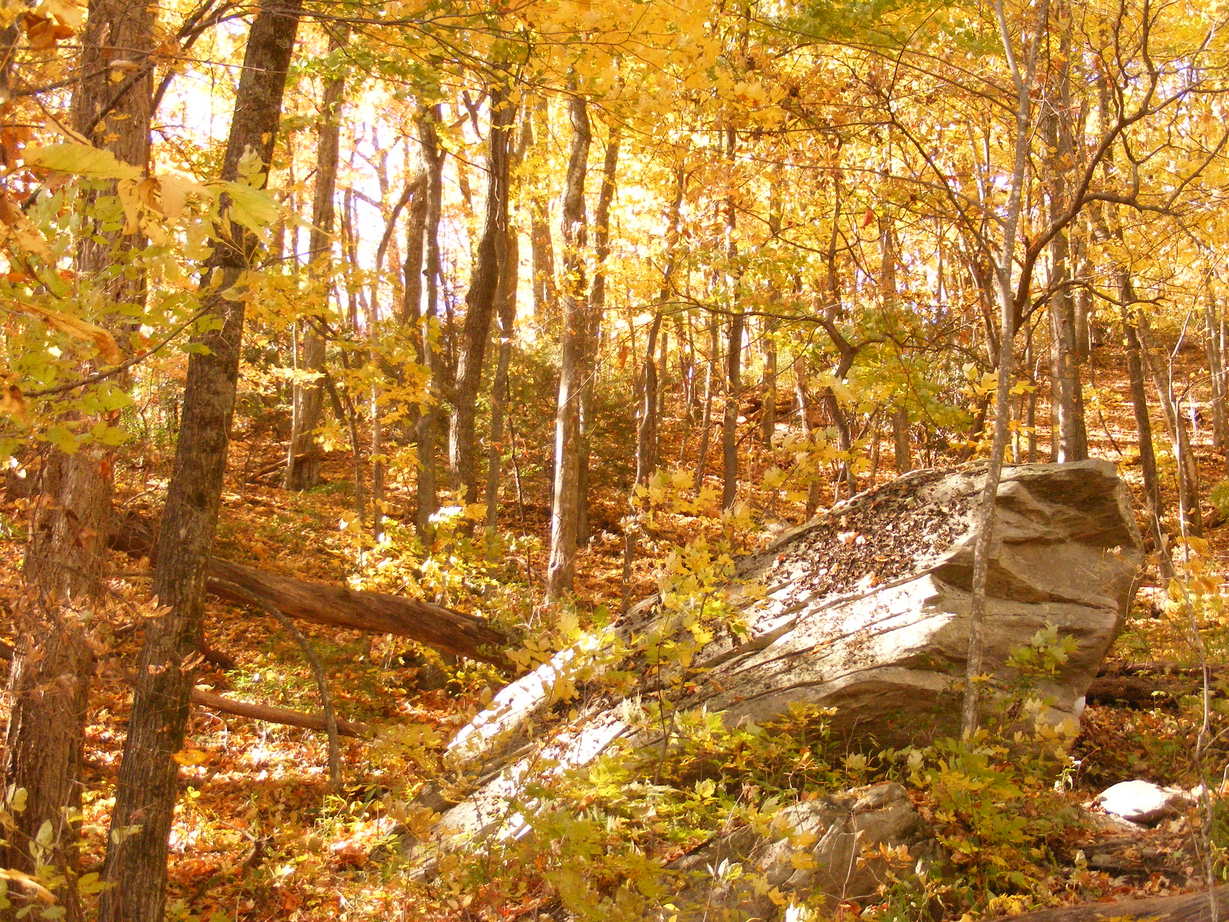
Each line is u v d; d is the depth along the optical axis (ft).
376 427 40.04
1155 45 31.30
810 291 36.76
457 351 53.11
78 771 17.47
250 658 35.32
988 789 15.70
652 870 12.53
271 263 13.76
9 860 16.48
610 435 64.69
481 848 16.48
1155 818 18.47
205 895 19.70
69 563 16.47
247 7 15.05
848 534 23.98
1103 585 21.88
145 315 9.62
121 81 14.73
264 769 27.66
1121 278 40.32
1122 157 39.47
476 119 37.63
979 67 32.40
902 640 20.15
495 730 22.39
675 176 33.42
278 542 45.47
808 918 12.33
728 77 14.58
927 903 14.69
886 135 36.11
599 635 14.76
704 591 14.75
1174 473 69.41
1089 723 23.63
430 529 30.22
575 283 37.22
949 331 35.58
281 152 31.76
